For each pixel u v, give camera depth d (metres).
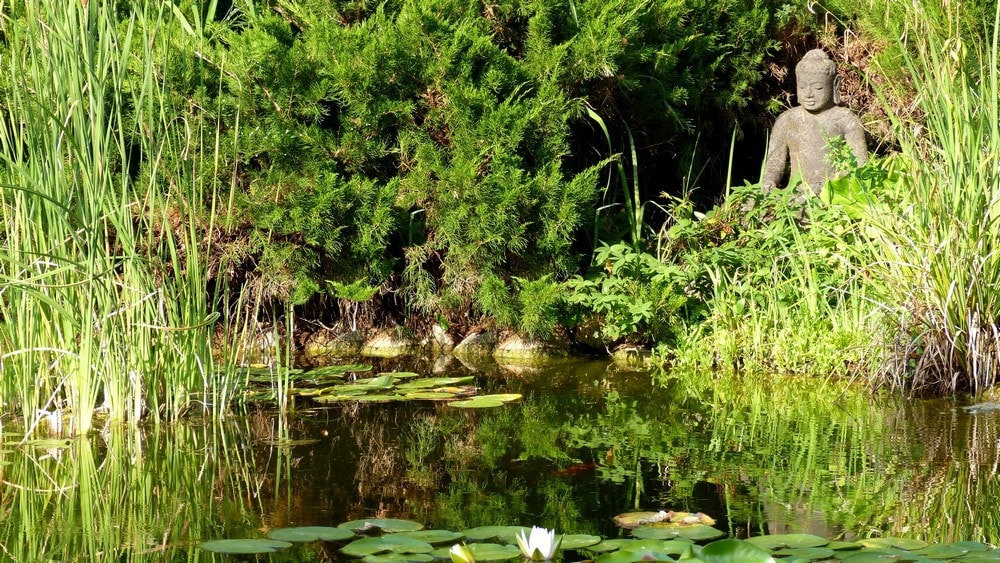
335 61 6.15
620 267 6.38
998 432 4.28
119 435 4.45
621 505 3.39
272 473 3.84
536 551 2.82
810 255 6.15
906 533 3.06
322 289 6.59
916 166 5.19
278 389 5.00
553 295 6.18
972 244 5.09
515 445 4.24
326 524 3.25
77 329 4.52
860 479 3.64
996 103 5.09
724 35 7.59
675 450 4.11
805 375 5.64
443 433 4.45
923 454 3.95
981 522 3.15
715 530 3.03
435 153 6.19
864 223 5.77
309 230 6.13
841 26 7.98
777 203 6.51
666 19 6.85
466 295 6.51
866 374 5.42
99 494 3.61
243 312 6.82
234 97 6.08
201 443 4.30
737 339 5.95
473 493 3.55
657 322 6.20
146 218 5.87
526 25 6.70
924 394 5.06
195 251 4.73
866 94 7.89
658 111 7.27
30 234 4.50
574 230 6.96
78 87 4.23
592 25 6.33
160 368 4.74
